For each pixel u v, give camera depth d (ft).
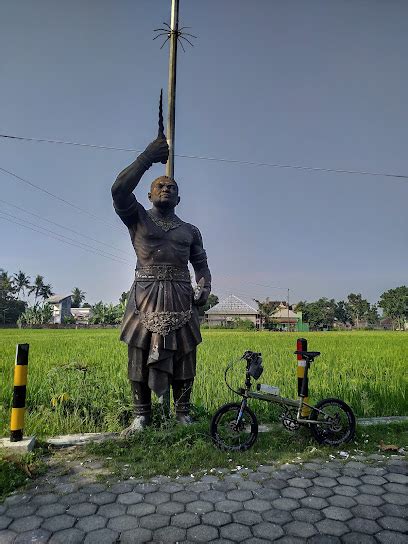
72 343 67.87
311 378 29.68
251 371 16.97
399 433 19.11
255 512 11.84
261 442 17.46
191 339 19.43
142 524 11.18
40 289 329.93
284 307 299.99
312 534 10.72
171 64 25.03
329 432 17.38
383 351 56.54
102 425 20.02
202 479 14.03
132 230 19.72
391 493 13.07
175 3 25.32
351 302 355.15
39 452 16.11
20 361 16.69
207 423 18.25
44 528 10.99
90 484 13.60
